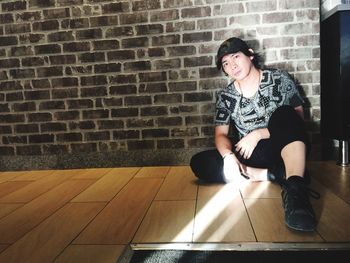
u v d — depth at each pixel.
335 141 2.16
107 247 1.06
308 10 2.04
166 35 2.15
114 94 2.22
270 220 1.21
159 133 2.22
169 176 1.97
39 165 2.32
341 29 1.79
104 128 2.25
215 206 1.40
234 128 1.93
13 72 2.28
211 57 2.13
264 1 2.06
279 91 1.69
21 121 2.31
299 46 2.06
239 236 1.09
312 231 1.10
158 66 2.17
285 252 0.97
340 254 0.94
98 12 2.18
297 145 1.40
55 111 2.28
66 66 2.24
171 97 2.19
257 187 1.65
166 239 1.09
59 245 1.09
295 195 1.16
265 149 1.63
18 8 2.23
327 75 1.99
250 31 2.08
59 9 2.21
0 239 1.17
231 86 1.77
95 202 1.54
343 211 1.27
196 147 2.20
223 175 1.70
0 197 1.70
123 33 2.18
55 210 1.45
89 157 2.29
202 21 2.12
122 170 2.18
